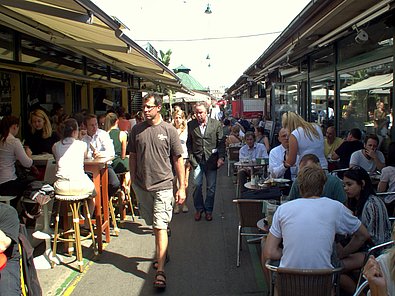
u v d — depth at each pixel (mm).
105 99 13180
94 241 5805
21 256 3393
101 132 6637
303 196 3674
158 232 4988
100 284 4980
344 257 3939
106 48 7277
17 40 7770
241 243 6281
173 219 7789
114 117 7637
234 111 27641
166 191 4992
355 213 4414
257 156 9164
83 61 11422
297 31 8578
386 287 2510
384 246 3625
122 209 7293
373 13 5750
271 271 3688
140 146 4992
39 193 5395
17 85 8508
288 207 3553
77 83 11891
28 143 7305
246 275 5184
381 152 6977
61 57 9930
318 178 3629
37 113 7266
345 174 4414
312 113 12281
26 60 8219
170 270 5379
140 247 6262
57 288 4871
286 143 5773
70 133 5320
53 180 6125
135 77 17812
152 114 4980
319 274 3160
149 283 5000
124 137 7449
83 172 5398
